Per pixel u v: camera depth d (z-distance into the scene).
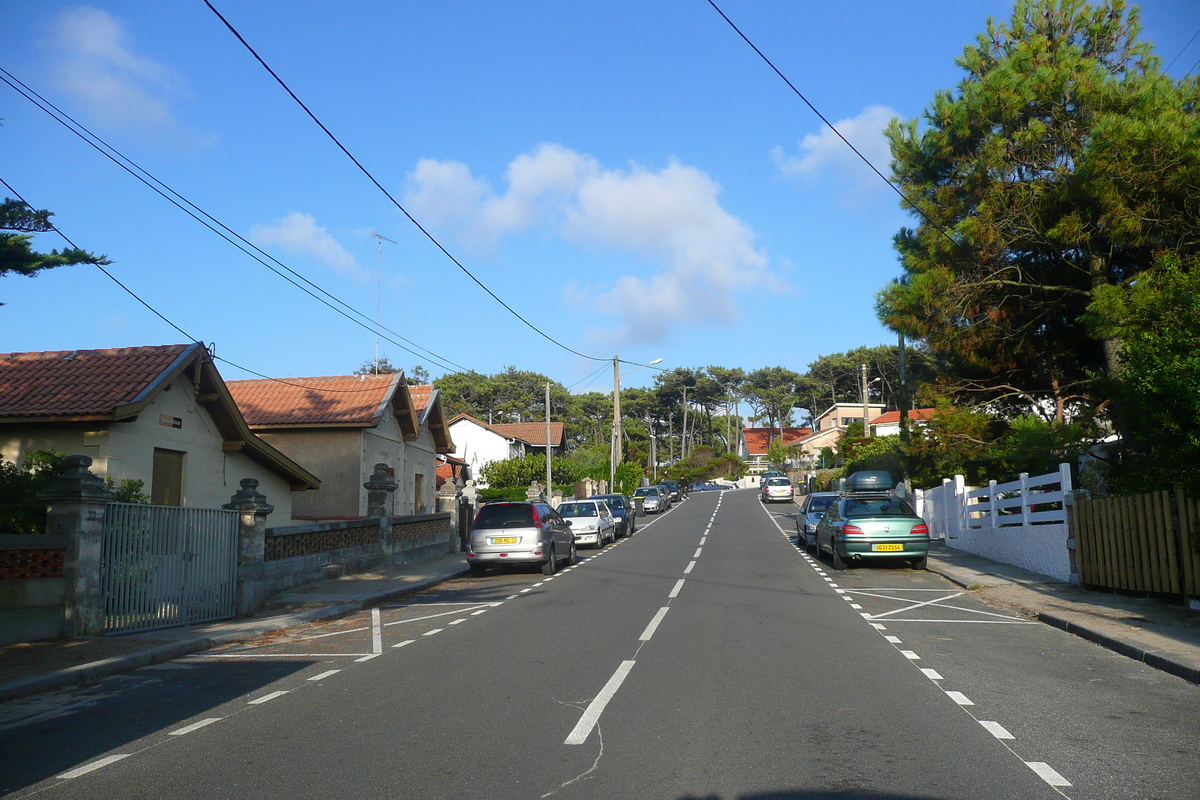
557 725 6.68
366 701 7.69
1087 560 14.34
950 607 13.41
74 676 8.90
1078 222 18.62
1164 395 11.18
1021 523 18.78
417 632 11.93
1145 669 8.69
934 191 22.14
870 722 6.70
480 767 5.68
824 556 22.09
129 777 5.64
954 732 6.41
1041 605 12.76
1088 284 20.91
